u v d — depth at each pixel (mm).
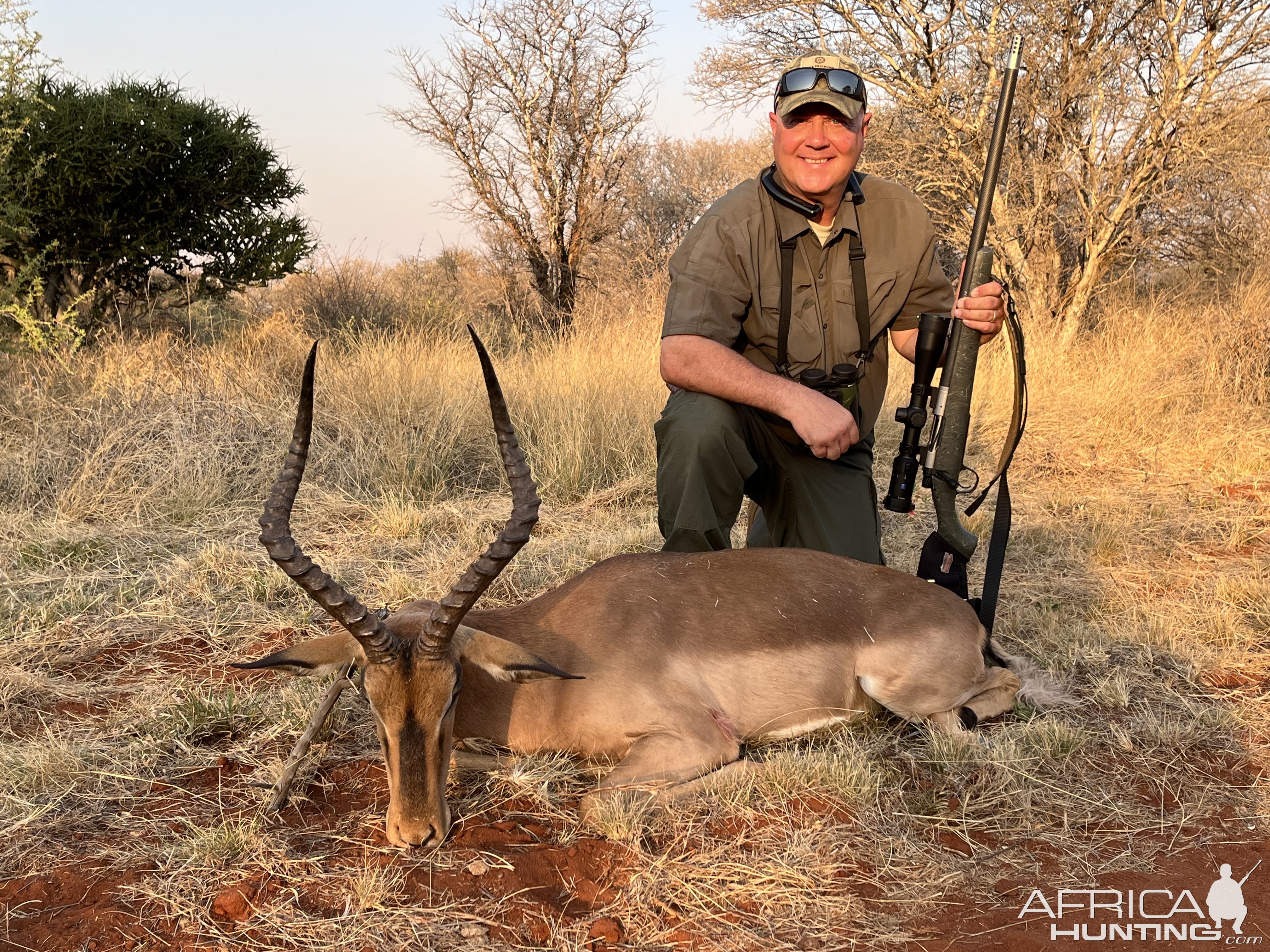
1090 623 4875
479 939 2725
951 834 3281
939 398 4270
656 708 3539
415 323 14047
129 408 7645
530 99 17328
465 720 3541
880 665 3904
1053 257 14078
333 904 2854
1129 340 11375
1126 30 13773
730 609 3822
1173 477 7852
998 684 4086
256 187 11734
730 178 22266
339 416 8117
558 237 17828
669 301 4520
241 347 10812
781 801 3400
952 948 2734
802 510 4762
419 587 5188
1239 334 10773
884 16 14430
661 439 4527
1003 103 4164
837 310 4520
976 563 5844
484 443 8062
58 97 10648
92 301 11398
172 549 5855
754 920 2842
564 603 3787
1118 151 13578
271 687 4160
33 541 5703
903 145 15219
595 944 2725
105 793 3396
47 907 2832
